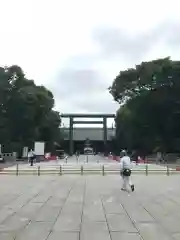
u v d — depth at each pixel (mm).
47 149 91062
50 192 16906
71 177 26781
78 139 143625
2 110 68500
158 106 63156
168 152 68125
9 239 7742
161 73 63000
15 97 68688
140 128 70438
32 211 11508
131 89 80375
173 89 61781
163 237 8016
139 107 66875
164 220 10062
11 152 68375
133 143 78625
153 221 9914
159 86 63031
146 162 54281
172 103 61656
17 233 8344
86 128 148750
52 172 30797
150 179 25125
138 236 8109
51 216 10625
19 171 31203
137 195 15789
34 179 24953
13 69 70438
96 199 14453
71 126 138375
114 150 113312
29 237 7953
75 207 12383
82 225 9328
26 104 69438
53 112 93938
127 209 12000
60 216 10633
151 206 12648
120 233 8414
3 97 67438
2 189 18297
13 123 69938
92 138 144250
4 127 68562
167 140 67500
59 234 8273
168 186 19938
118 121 88312
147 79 71875
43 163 51094
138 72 77188
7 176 27875
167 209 11992
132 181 23438
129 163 17641
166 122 63688
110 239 7812
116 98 84250
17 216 10609
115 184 21000
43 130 89062
